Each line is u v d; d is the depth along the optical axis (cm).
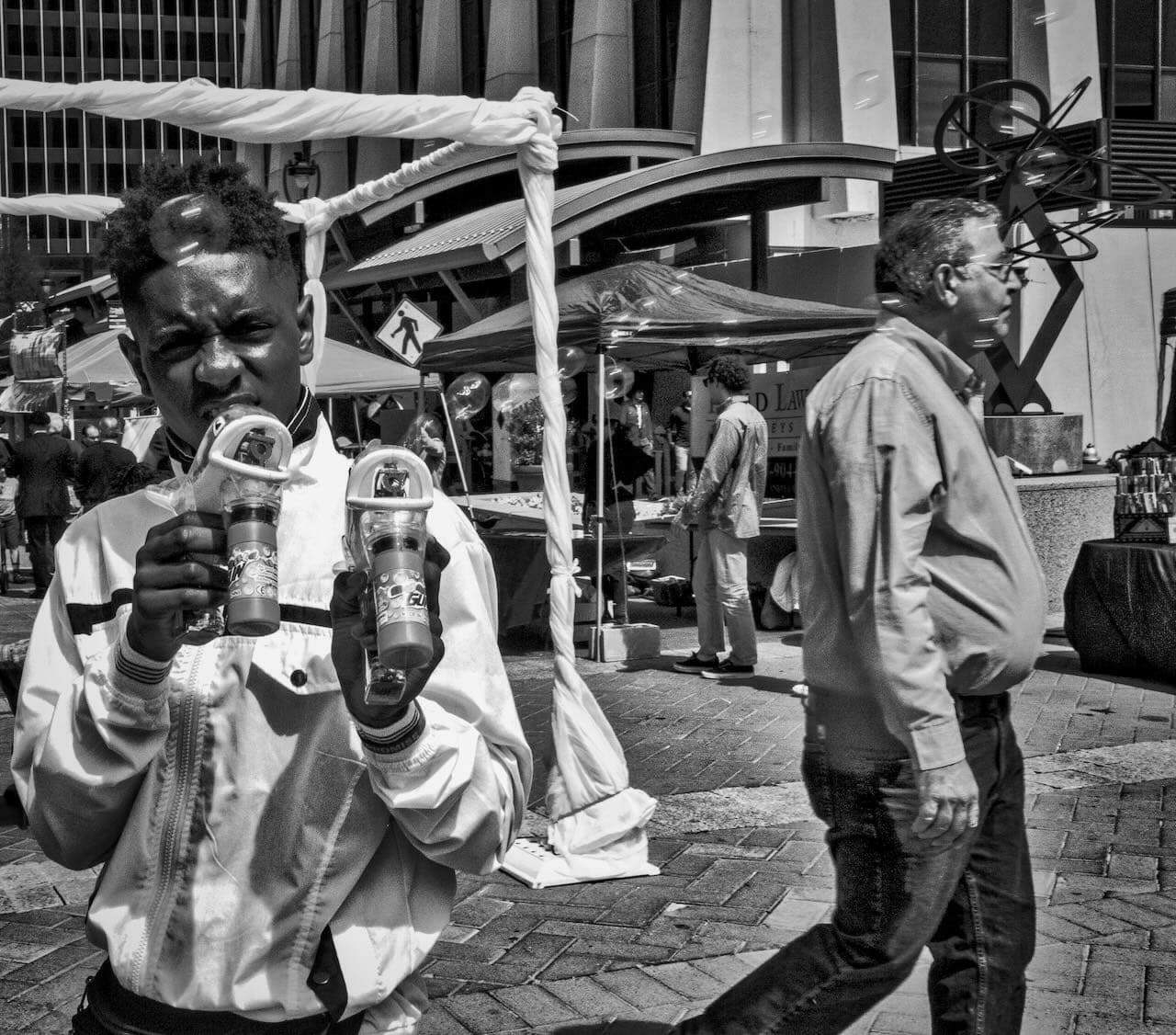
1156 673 787
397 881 141
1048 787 558
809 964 239
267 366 139
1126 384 1744
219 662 135
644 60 1994
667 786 571
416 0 2712
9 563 1811
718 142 1816
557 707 463
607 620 1038
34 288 3112
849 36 1786
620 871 448
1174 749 622
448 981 363
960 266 248
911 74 1858
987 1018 246
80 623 142
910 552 229
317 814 135
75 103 376
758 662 884
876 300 262
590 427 1005
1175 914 409
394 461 120
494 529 1050
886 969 236
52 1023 338
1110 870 452
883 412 232
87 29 9025
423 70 2538
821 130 1806
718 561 817
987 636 239
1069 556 1047
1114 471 1218
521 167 477
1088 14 1888
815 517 243
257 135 410
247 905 135
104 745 132
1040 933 394
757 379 1226
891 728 229
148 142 8075
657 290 915
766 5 1823
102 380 1309
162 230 134
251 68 3794
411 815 132
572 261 1539
